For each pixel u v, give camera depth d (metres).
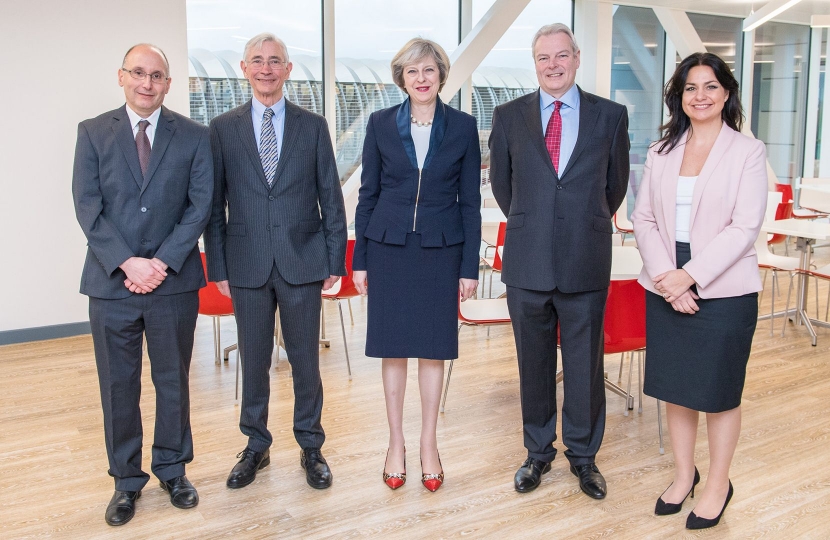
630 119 8.77
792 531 2.74
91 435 3.68
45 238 5.41
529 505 2.95
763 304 6.54
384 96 7.19
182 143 2.78
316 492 3.06
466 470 3.28
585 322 2.94
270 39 2.86
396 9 7.11
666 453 3.46
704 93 2.61
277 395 4.25
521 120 2.97
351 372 4.72
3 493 3.06
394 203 2.94
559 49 2.79
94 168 2.71
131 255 2.67
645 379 2.84
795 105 10.01
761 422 3.83
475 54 6.46
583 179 2.86
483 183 7.91
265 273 2.95
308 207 3.03
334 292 4.61
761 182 2.59
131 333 2.78
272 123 2.96
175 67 5.66
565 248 2.87
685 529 2.76
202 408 4.06
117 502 2.85
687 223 2.69
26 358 4.98
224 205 3.04
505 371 4.77
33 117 5.25
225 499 3.00
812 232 5.16
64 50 5.28
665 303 2.73
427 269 2.95
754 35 9.27
